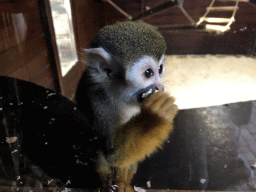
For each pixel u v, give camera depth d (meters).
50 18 0.28
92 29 0.41
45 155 0.16
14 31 0.24
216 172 0.15
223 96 0.29
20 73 0.26
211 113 0.23
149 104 0.14
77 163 0.15
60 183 0.14
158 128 0.14
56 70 0.30
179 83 0.33
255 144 0.18
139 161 0.16
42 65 0.28
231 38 0.45
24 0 0.25
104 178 0.14
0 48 0.23
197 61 0.41
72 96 0.29
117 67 0.14
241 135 0.19
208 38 0.46
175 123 0.21
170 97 0.15
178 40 0.46
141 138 0.14
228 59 0.42
